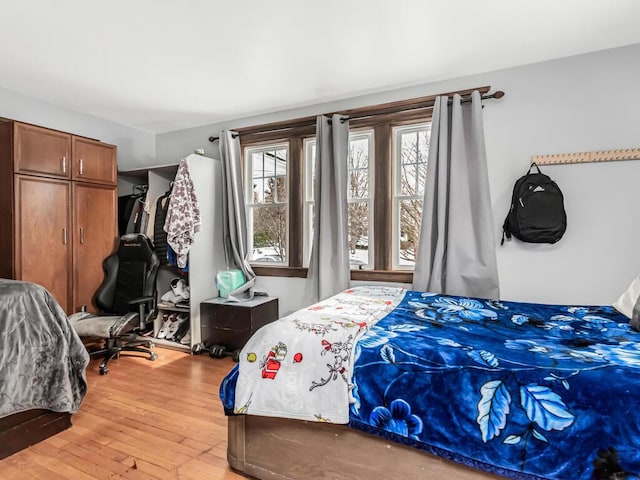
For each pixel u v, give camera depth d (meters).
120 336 3.00
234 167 3.47
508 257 2.55
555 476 1.00
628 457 0.95
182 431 1.91
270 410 1.40
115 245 3.46
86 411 2.13
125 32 2.05
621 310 1.86
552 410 1.04
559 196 2.33
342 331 1.53
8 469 1.59
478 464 1.10
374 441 1.28
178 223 3.10
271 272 3.41
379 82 2.77
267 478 1.47
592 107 2.32
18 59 2.38
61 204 2.99
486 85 2.60
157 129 3.94
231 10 1.85
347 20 1.95
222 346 3.11
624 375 1.06
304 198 3.32
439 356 1.28
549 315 1.89
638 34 2.11
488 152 2.59
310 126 3.20
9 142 2.69
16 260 2.69
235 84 2.79
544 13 1.89
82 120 3.41
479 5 1.82
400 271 2.89
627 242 2.26
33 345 1.83
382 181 2.94
